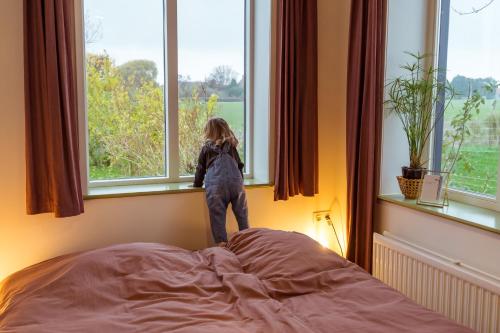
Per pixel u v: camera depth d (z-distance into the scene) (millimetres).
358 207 2873
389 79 2793
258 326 1627
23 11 2375
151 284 1928
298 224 3316
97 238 2727
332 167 3354
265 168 3270
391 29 2764
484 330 2018
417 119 2717
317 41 3193
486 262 2146
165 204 2889
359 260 2914
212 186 2850
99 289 1875
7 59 2428
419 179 2680
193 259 2225
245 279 1966
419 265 2385
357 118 2844
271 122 3189
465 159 2594
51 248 2619
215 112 3281
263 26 3197
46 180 2516
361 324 1627
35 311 1717
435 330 1564
